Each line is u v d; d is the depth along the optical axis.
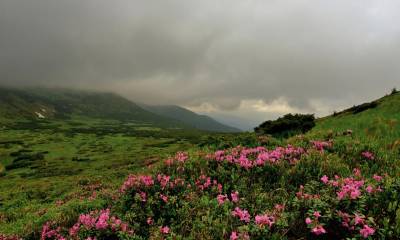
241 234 7.11
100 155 96.12
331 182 8.88
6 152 110.00
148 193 10.45
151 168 15.07
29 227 13.29
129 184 11.38
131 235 8.52
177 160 13.43
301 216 7.85
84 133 194.25
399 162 12.24
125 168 52.56
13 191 44.50
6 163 93.00
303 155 12.17
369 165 12.08
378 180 9.48
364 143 14.29
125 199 10.65
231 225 7.85
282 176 10.48
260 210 8.53
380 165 12.12
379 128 21.30
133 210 9.84
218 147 16.38
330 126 28.39
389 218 7.07
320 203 7.59
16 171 77.44
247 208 8.88
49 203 28.28
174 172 12.29
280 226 7.39
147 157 71.94
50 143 137.62
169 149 96.81
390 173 10.98
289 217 7.78
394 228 6.68
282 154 12.42
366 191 8.06
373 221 6.67
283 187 9.96
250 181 10.73
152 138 159.12
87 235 9.13
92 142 139.75
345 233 7.04
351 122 26.62
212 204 9.34
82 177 49.50
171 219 8.95
